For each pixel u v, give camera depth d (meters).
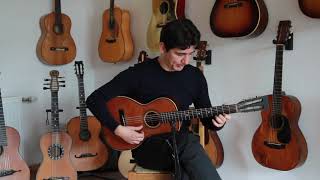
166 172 1.94
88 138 3.26
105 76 3.71
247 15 2.50
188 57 1.83
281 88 2.43
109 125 1.97
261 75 2.64
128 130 1.96
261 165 2.68
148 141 1.98
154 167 1.94
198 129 2.68
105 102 2.00
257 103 1.93
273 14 2.55
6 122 3.22
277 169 2.44
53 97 3.08
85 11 3.73
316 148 2.44
